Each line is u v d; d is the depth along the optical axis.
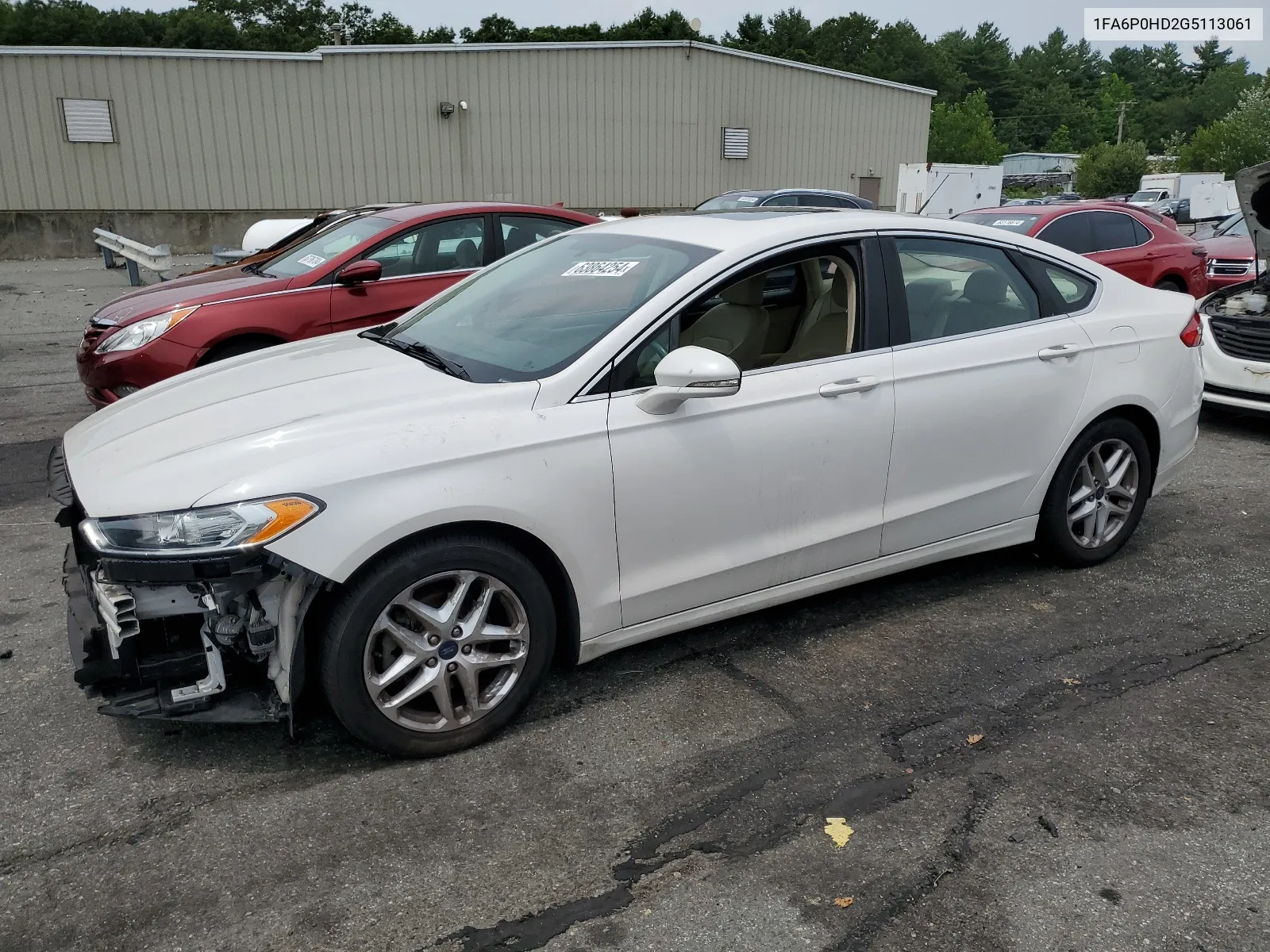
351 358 3.56
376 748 2.91
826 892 2.43
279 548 2.59
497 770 2.93
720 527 3.34
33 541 4.85
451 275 6.82
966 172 27.22
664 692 3.39
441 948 2.24
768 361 3.73
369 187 26.19
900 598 4.18
